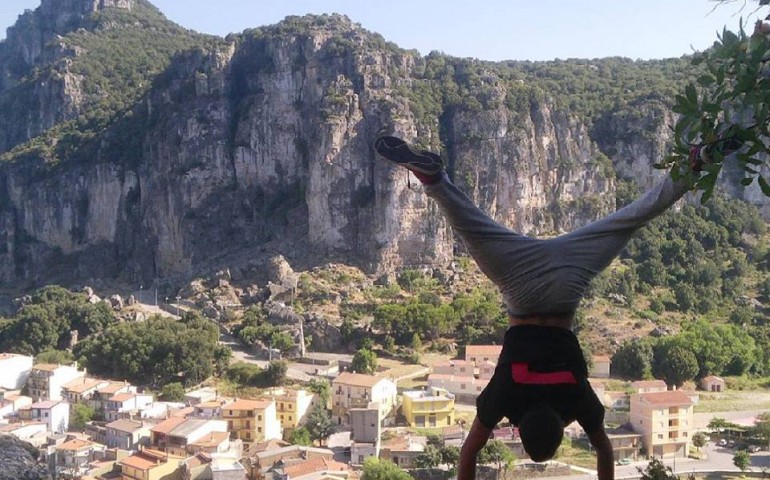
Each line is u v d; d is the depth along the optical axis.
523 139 170.12
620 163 186.12
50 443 83.19
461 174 166.00
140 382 115.06
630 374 112.81
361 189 166.00
